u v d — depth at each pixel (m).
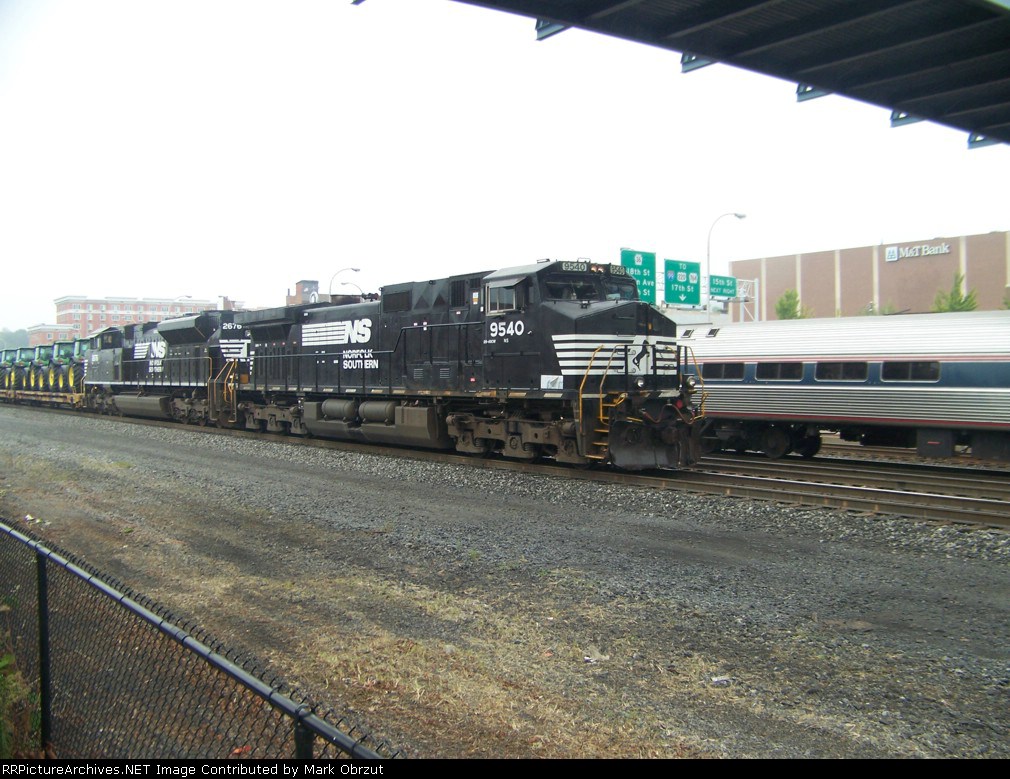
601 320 15.66
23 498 14.30
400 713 5.68
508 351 16.83
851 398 20.19
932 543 10.24
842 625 7.29
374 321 20.69
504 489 14.21
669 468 16.17
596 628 7.27
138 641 5.30
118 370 34.03
